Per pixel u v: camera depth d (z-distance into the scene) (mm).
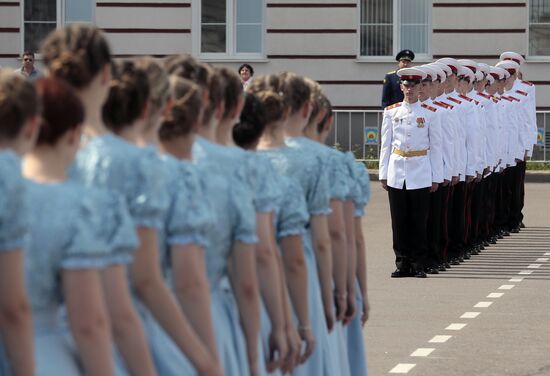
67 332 7402
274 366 10469
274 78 12000
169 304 8172
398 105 27234
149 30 54906
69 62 8016
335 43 54625
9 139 7008
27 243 7137
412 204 26844
